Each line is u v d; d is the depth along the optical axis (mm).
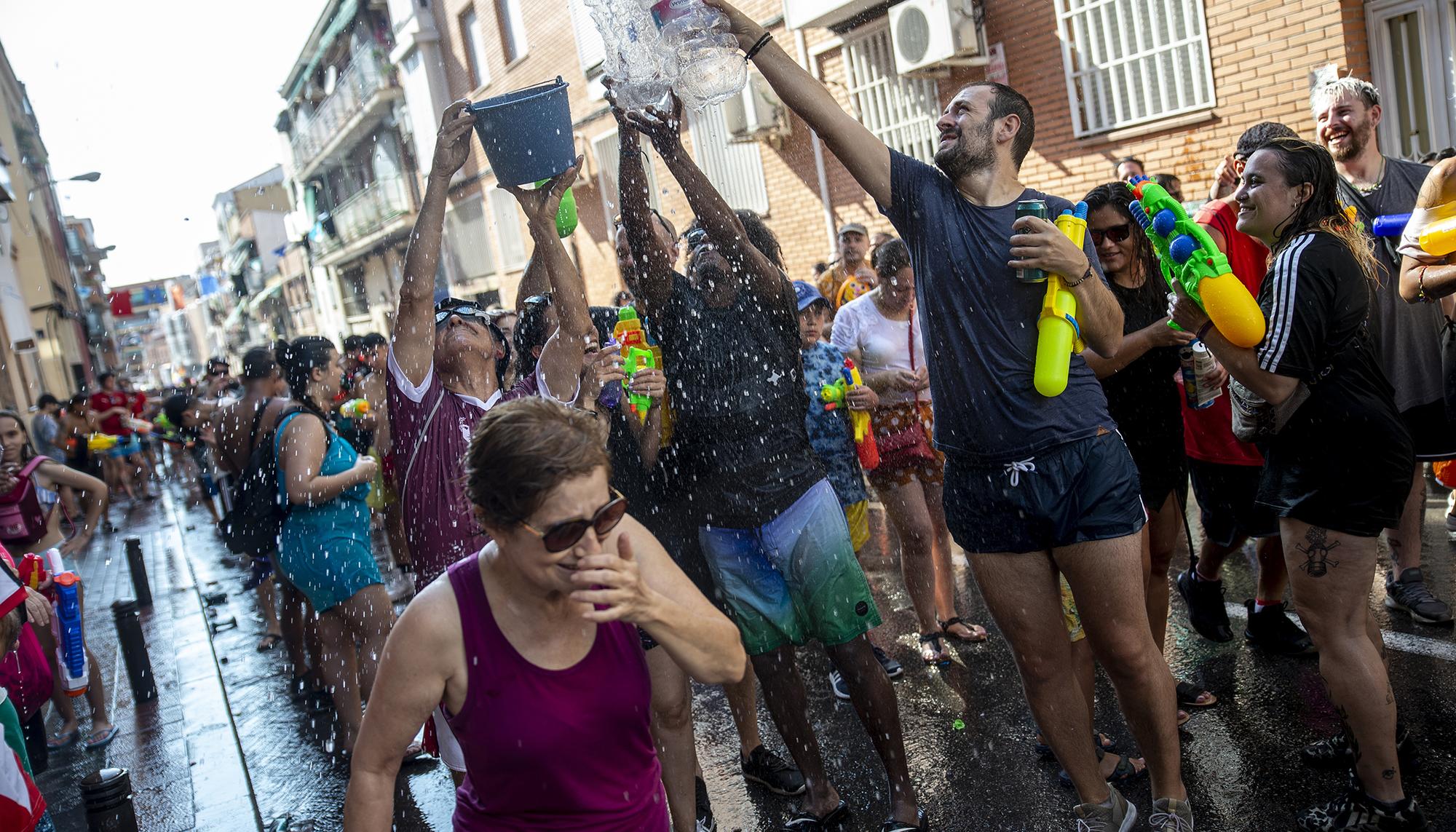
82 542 5750
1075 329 2658
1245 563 5180
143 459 18984
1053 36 10258
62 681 4809
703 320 3377
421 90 24297
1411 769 3184
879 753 3461
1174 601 4875
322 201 41312
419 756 4633
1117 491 2740
